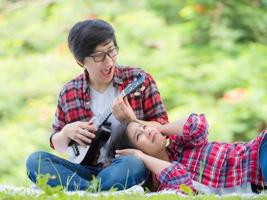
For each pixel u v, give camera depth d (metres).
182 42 10.07
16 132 9.30
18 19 10.48
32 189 4.35
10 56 10.11
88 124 4.78
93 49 4.73
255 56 9.71
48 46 10.20
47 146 9.27
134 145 4.74
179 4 10.36
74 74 9.69
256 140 4.57
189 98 9.38
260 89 9.41
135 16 10.05
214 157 4.64
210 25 10.09
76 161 4.86
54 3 10.64
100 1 10.36
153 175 4.72
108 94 4.96
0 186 4.53
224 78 9.53
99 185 4.39
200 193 4.26
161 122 4.92
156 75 9.54
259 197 4.08
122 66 5.00
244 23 10.22
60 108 5.05
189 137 4.69
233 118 9.24
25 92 9.67
